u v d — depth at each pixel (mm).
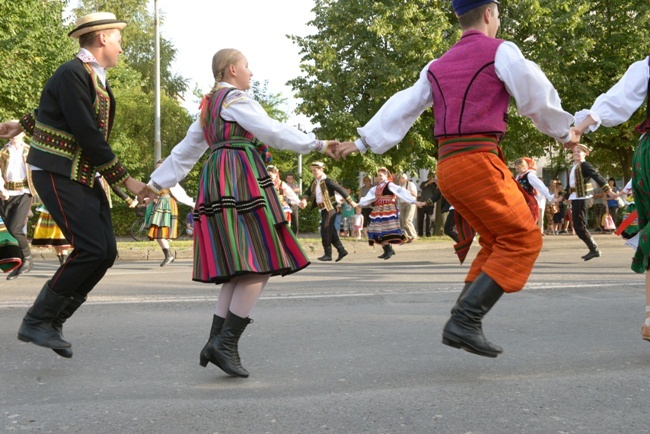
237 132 3576
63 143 3650
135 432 2688
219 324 3676
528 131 20641
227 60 3674
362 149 3674
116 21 3803
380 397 3119
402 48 19422
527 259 3379
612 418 2805
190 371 3746
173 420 2824
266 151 3699
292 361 3932
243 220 3480
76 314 5574
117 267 11117
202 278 3559
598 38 22781
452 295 6605
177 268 10859
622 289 6754
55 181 3650
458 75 3428
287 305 5977
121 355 4129
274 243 3490
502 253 3377
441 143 3490
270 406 3002
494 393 3168
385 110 3650
